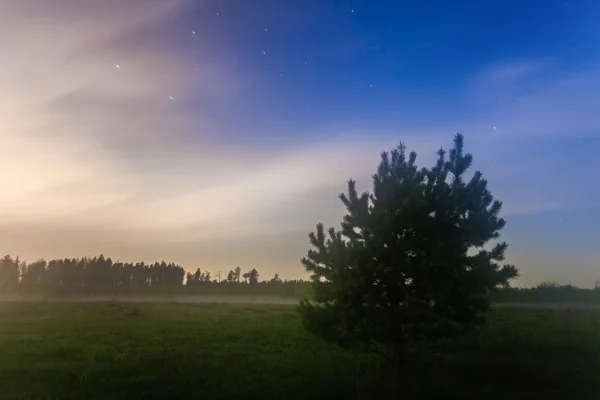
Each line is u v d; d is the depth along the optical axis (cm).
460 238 1054
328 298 1092
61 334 2098
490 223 1084
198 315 2895
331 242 1115
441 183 1108
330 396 1103
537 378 1270
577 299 2588
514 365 1380
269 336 2008
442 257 1002
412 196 1055
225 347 1761
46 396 1141
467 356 1470
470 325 1061
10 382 1255
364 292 1037
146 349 1717
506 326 1925
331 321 1072
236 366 1420
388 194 1086
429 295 1030
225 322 2502
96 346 1789
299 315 1145
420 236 1062
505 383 1224
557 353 1535
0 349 1723
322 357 1539
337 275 1073
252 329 2206
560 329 1906
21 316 2873
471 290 1034
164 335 2062
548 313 2267
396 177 1121
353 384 1177
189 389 1180
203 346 1797
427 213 1081
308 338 1912
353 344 1078
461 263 1035
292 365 1422
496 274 1043
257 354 1614
